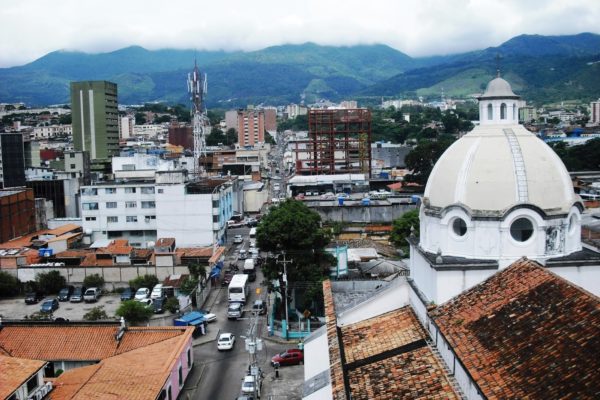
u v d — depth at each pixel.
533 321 29.56
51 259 102.62
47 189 144.25
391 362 37.12
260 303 85.44
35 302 94.44
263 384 61.81
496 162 41.16
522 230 40.41
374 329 43.66
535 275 34.06
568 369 24.62
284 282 76.38
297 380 62.62
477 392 28.30
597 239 63.12
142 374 53.78
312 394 43.06
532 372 25.86
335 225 109.69
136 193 122.44
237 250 123.75
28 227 126.56
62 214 145.00
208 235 120.94
